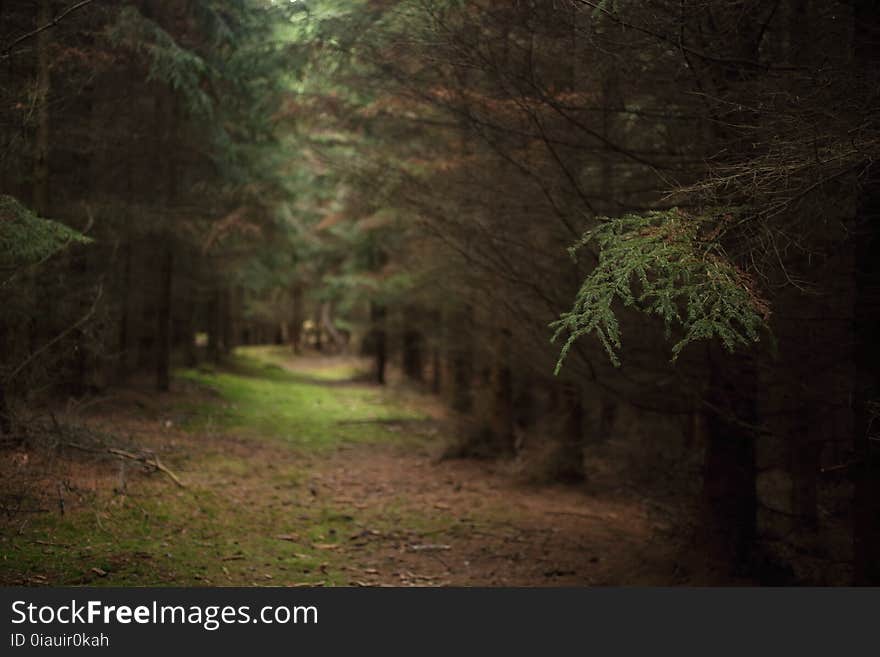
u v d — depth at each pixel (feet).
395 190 24.02
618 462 31.14
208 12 31.17
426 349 65.72
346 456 39.27
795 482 21.75
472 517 28.73
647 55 14.80
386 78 21.53
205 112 36.78
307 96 26.68
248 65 30.83
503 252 21.65
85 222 29.55
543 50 16.49
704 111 14.55
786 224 11.96
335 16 20.12
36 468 20.86
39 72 20.39
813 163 9.78
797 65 13.44
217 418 41.39
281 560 20.47
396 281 46.83
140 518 20.59
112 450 24.45
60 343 25.62
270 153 44.14
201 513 22.79
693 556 20.47
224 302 80.79
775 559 19.89
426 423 51.98
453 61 17.19
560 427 36.88
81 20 22.31
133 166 35.53
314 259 75.00
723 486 19.85
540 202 19.84
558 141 17.75
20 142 20.59
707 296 9.14
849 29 13.60
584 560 23.71
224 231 39.32
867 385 14.58
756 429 17.89
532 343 23.97
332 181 26.89
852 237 14.57
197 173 40.45
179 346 64.23
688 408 21.68
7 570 15.49
